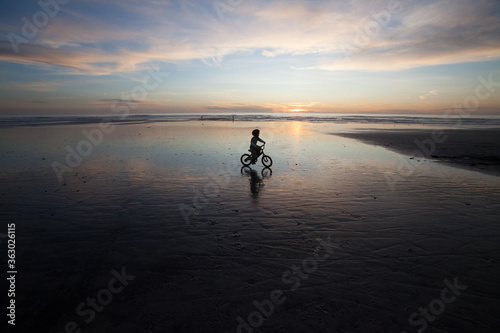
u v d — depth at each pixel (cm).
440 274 374
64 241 473
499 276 368
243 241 476
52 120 5244
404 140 2120
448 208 630
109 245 461
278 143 1988
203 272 383
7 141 1850
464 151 1541
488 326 283
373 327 283
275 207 646
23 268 390
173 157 1325
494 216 579
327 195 738
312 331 278
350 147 1761
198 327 284
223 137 2341
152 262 409
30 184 827
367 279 364
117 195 732
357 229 521
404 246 452
